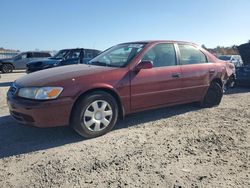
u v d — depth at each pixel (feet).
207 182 10.12
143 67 15.60
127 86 15.38
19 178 10.46
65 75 14.14
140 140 14.26
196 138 14.56
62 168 11.21
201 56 20.22
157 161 11.82
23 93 13.64
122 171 10.94
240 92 30.25
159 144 13.71
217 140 14.28
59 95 13.33
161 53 17.51
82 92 13.85
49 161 11.86
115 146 13.47
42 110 13.06
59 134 15.17
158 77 16.70
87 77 14.23
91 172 10.87
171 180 10.25
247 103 23.47
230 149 13.14
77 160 11.93
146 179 10.32
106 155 12.42
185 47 19.19
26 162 11.80
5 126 16.60
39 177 10.52
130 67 15.71
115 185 9.91
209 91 20.98
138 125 16.84
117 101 15.48
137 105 16.08
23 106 13.24
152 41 17.66
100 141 14.15
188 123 17.26
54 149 13.16
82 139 14.43
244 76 32.22
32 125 13.46
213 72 20.44
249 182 10.16
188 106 21.62
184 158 12.12
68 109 13.62
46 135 15.05
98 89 14.62
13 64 69.87
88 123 14.29
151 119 18.11
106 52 18.84
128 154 12.52
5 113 19.67
